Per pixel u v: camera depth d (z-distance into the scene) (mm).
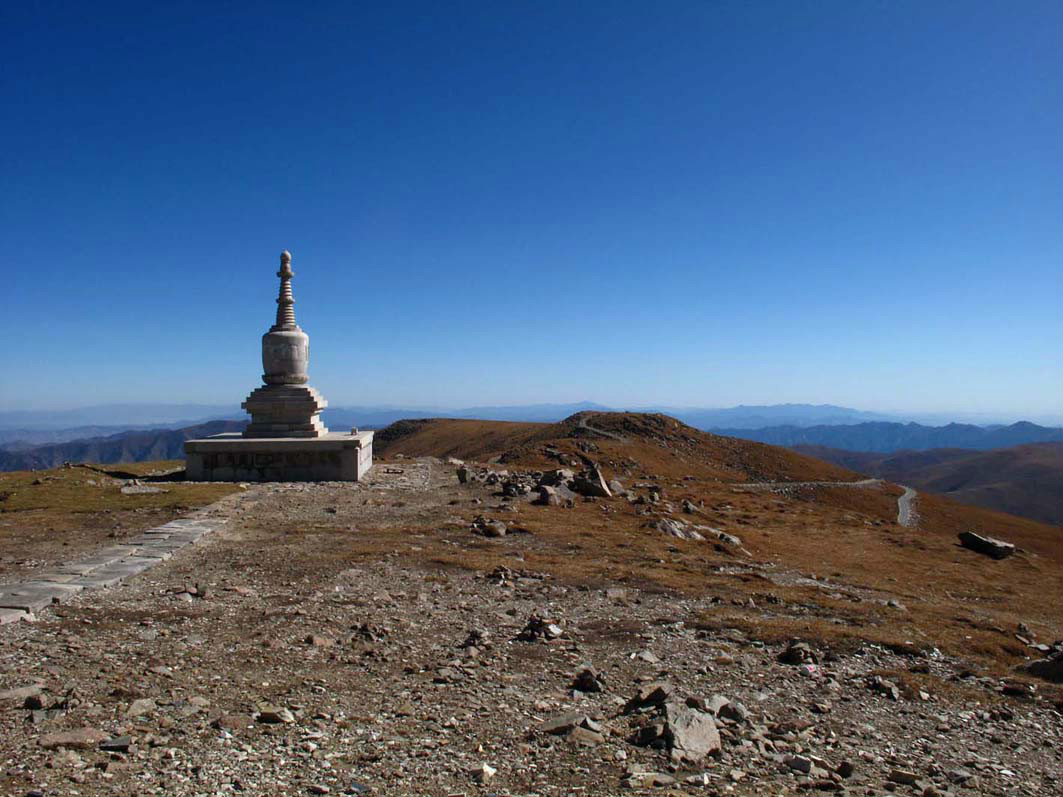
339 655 13406
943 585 30359
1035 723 12406
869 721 11977
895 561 36375
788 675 13906
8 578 18094
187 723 9891
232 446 39750
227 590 17578
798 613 19000
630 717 11078
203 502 31188
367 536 25516
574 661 13969
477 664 13422
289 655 13203
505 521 29344
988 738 11625
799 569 28047
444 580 19875
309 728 10047
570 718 10727
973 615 21391
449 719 10711
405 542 24719
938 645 16516
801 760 9719
